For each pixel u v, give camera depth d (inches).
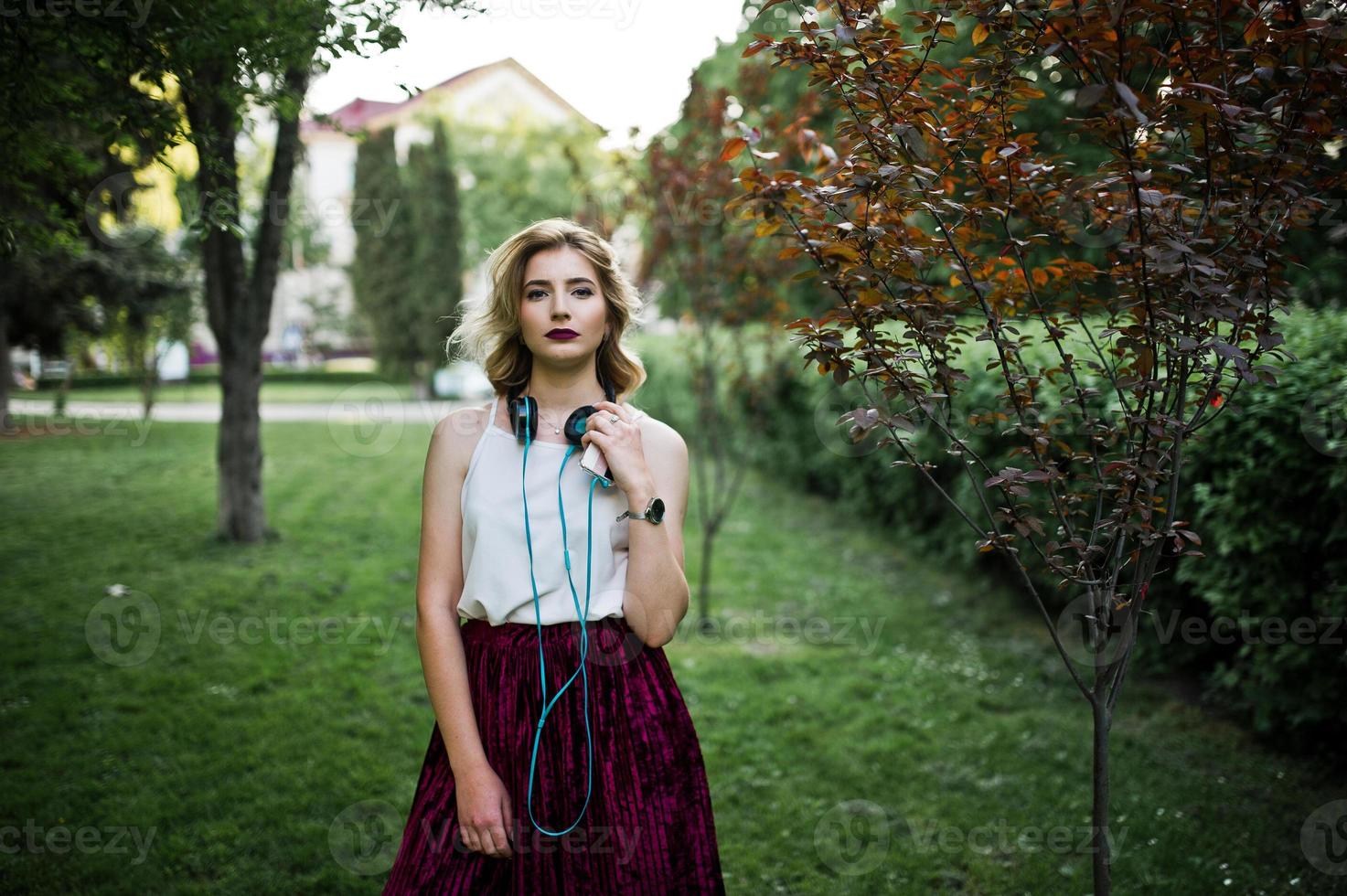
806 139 75.6
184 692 163.2
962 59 66.3
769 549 294.4
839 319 69.0
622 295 65.8
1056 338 71.2
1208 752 144.6
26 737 142.4
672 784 60.2
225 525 278.5
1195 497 145.6
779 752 145.3
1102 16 55.9
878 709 163.2
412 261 865.5
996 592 238.7
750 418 249.6
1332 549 127.5
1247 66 61.3
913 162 64.7
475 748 57.5
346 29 89.0
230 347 274.4
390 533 298.0
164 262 451.2
